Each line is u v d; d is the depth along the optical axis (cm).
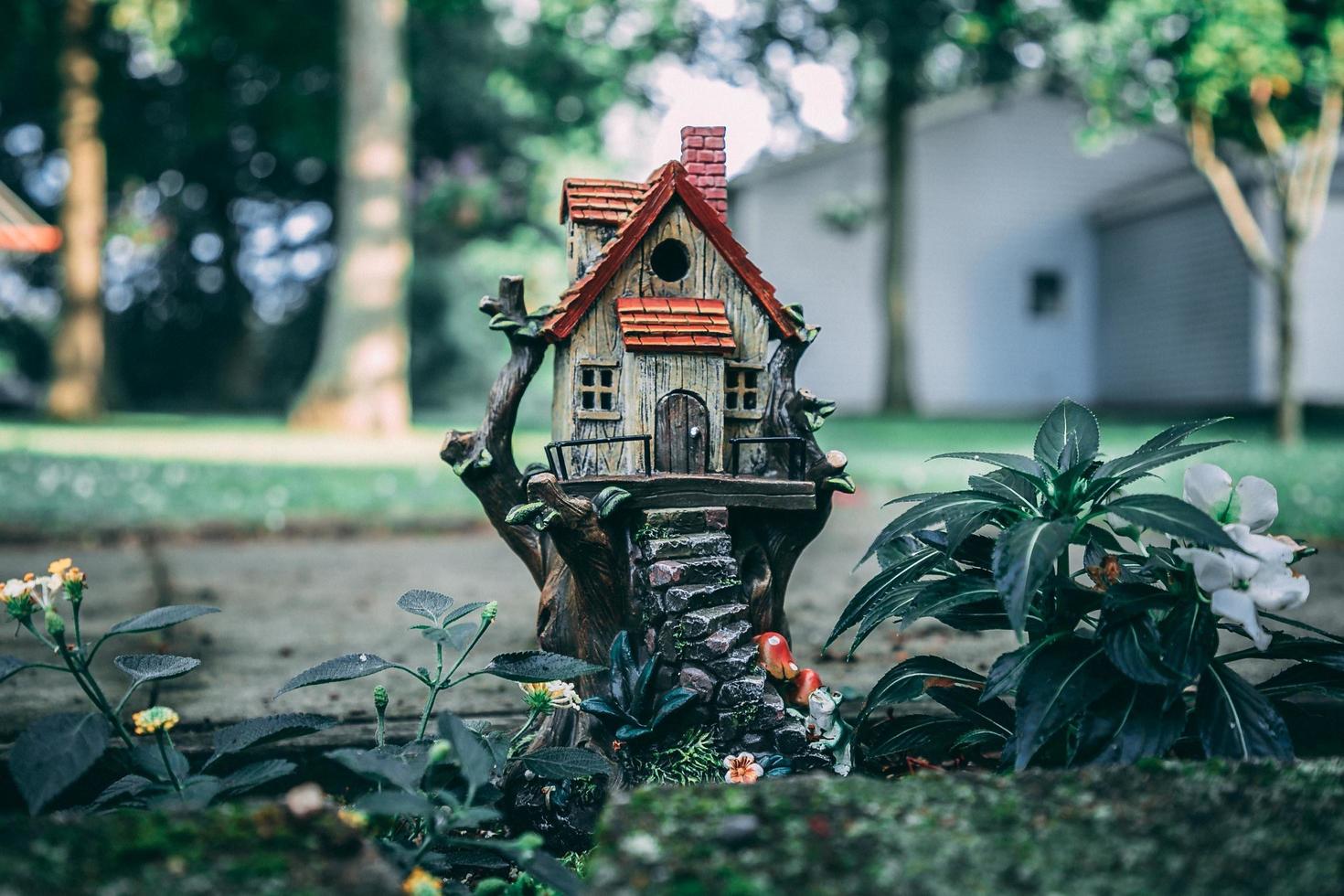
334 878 74
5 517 307
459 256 1112
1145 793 80
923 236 947
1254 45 547
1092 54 631
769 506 109
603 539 105
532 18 988
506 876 102
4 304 1270
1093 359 970
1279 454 516
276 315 1338
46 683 143
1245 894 72
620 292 109
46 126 1073
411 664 155
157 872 74
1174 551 95
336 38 824
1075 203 963
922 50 843
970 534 97
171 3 743
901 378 880
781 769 102
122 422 816
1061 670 92
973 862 74
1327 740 118
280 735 106
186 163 1157
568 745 107
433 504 360
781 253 939
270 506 346
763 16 938
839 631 101
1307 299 779
